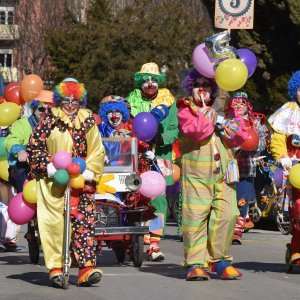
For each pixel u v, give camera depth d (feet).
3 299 48.44
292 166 55.42
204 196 54.13
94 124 52.06
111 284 53.98
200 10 226.79
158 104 75.05
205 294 50.03
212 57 53.57
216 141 53.98
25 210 54.24
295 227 57.06
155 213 66.54
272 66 134.00
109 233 61.36
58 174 49.90
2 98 80.02
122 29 214.28
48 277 57.67
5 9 308.40
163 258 68.39
